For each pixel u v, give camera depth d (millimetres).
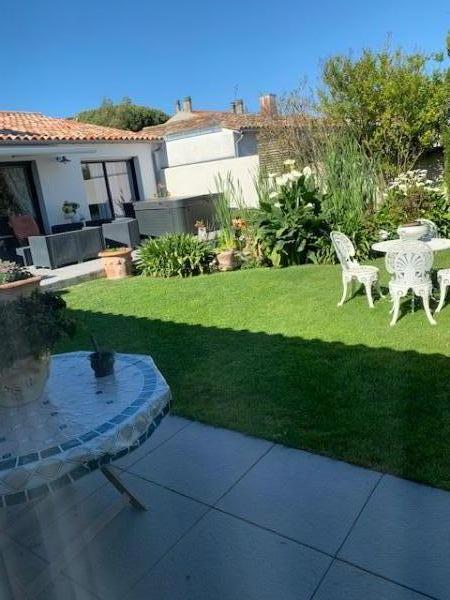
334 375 3480
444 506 2092
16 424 1515
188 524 2102
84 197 10938
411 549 1885
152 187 12852
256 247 7789
